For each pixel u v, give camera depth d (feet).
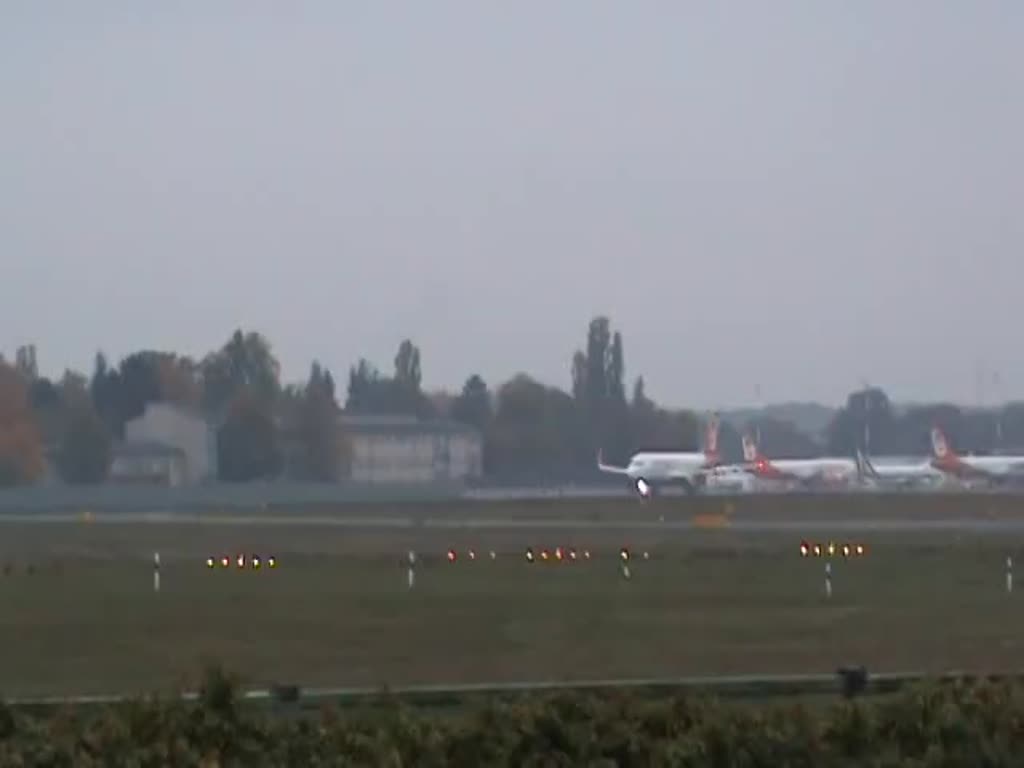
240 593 622.54
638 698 265.54
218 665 262.06
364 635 492.95
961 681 271.90
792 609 568.82
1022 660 430.20
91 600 591.37
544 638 484.74
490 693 295.89
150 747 237.66
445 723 250.78
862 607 575.79
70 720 247.91
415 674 406.82
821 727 250.98
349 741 245.04
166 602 585.63
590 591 633.20
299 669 417.08
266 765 240.12
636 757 244.42
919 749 250.57
